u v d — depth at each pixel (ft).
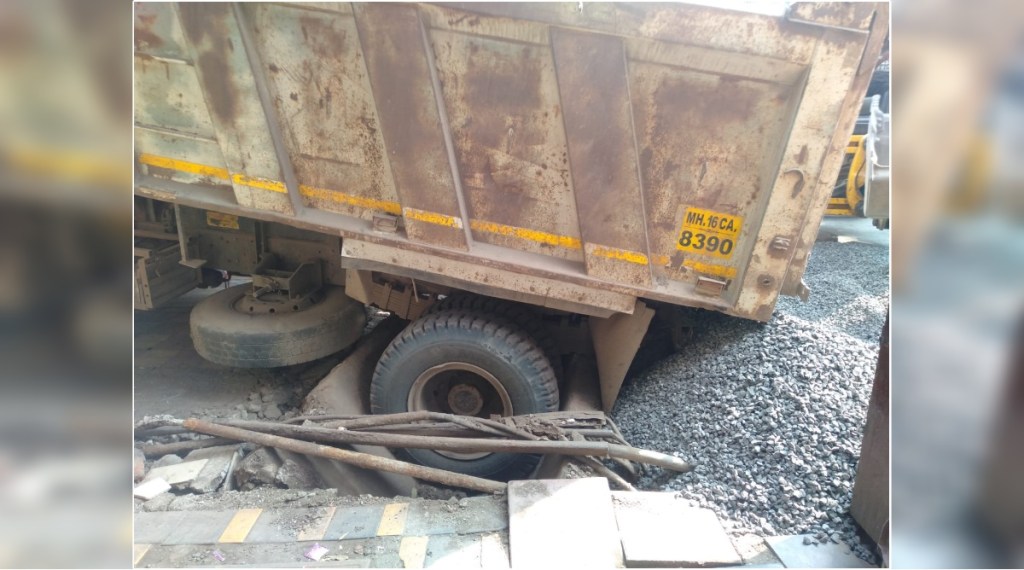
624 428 10.48
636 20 7.58
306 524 7.41
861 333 14.80
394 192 9.21
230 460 8.96
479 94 8.41
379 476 9.69
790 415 8.88
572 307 9.70
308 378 13.53
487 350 9.92
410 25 7.93
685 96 8.08
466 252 9.23
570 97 8.13
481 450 8.91
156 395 12.68
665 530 7.28
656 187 8.65
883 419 6.64
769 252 8.61
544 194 8.92
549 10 7.66
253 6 8.29
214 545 6.97
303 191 9.48
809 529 7.20
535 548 6.93
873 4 7.13
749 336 11.11
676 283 9.21
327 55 8.47
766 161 8.27
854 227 29.37
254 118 8.88
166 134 9.37
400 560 6.75
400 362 10.17
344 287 13.24
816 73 7.55
